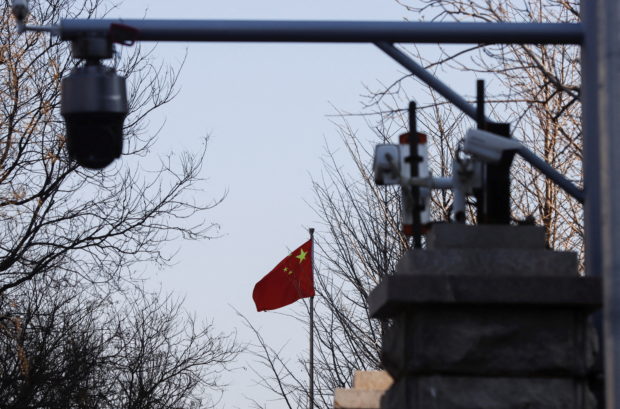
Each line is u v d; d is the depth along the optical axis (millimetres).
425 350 11617
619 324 10320
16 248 50594
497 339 11656
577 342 11719
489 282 11523
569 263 11844
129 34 13867
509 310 11711
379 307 12039
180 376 84375
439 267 11797
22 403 57438
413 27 13891
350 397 14156
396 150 13281
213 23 13883
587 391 11695
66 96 13969
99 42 14047
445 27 13891
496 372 11633
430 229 12570
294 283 51156
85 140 13922
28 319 55719
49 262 52438
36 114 49719
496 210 12680
